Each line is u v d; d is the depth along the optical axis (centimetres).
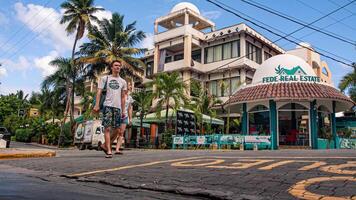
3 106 5747
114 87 852
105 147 855
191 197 410
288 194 391
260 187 430
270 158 686
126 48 3231
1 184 485
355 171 496
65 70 3412
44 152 1102
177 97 2662
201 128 2631
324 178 459
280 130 2253
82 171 631
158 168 615
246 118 2264
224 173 529
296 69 2206
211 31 3750
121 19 3312
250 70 3256
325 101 2191
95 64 3344
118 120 860
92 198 390
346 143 2380
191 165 630
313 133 2080
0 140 2206
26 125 4816
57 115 4275
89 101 3372
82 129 2739
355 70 3070
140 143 2864
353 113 3334
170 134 2541
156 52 3688
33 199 372
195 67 3403
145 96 2973
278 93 2070
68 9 3253
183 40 3434
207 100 2891
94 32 3269
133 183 491
